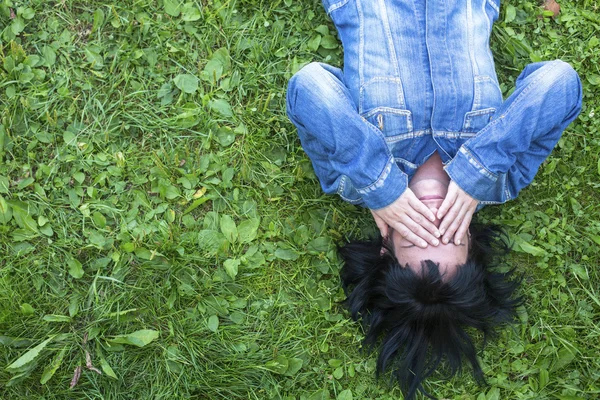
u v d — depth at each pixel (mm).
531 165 1977
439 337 1830
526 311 2219
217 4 2264
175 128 2217
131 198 2188
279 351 2150
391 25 1962
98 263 2129
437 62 1910
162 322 2143
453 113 1896
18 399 2051
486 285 1921
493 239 2094
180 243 2152
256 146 2227
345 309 2176
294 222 2225
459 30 1958
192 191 2195
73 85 2205
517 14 2338
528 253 2248
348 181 1974
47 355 2070
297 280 2203
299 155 2252
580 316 2215
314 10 2299
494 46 2330
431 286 1710
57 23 2213
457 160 1836
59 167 2174
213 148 2246
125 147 2213
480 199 1852
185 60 2252
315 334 2164
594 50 2311
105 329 2102
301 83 1927
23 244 2119
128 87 2223
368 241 2043
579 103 1950
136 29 2244
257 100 2248
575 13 2334
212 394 2123
